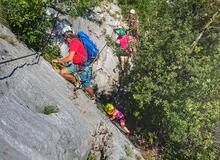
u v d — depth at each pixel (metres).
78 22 14.03
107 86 14.09
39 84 7.77
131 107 13.12
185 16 12.90
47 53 10.36
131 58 13.99
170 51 11.85
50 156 6.19
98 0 15.83
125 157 9.20
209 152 11.78
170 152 12.23
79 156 7.44
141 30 13.00
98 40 14.98
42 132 6.36
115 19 16.50
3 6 9.38
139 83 12.03
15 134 5.70
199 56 12.41
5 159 5.07
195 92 11.54
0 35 8.22
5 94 6.41
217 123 12.25
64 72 9.78
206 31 12.81
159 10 13.43
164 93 11.68
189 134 11.38
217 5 12.81
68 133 7.14
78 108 8.92
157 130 12.57
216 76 12.02
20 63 7.66
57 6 11.77
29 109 6.75
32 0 9.34
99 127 9.06
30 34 9.37
